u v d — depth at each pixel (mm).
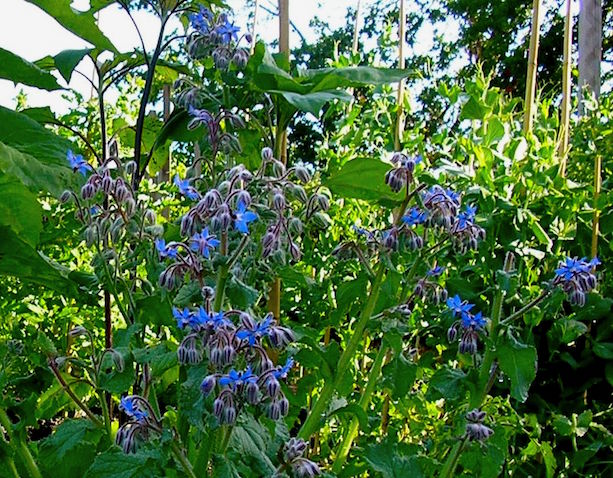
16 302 1018
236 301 546
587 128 1154
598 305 931
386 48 1162
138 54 857
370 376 738
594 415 917
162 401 820
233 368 492
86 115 1116
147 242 647
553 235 999
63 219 1023
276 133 799
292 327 763
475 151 940
